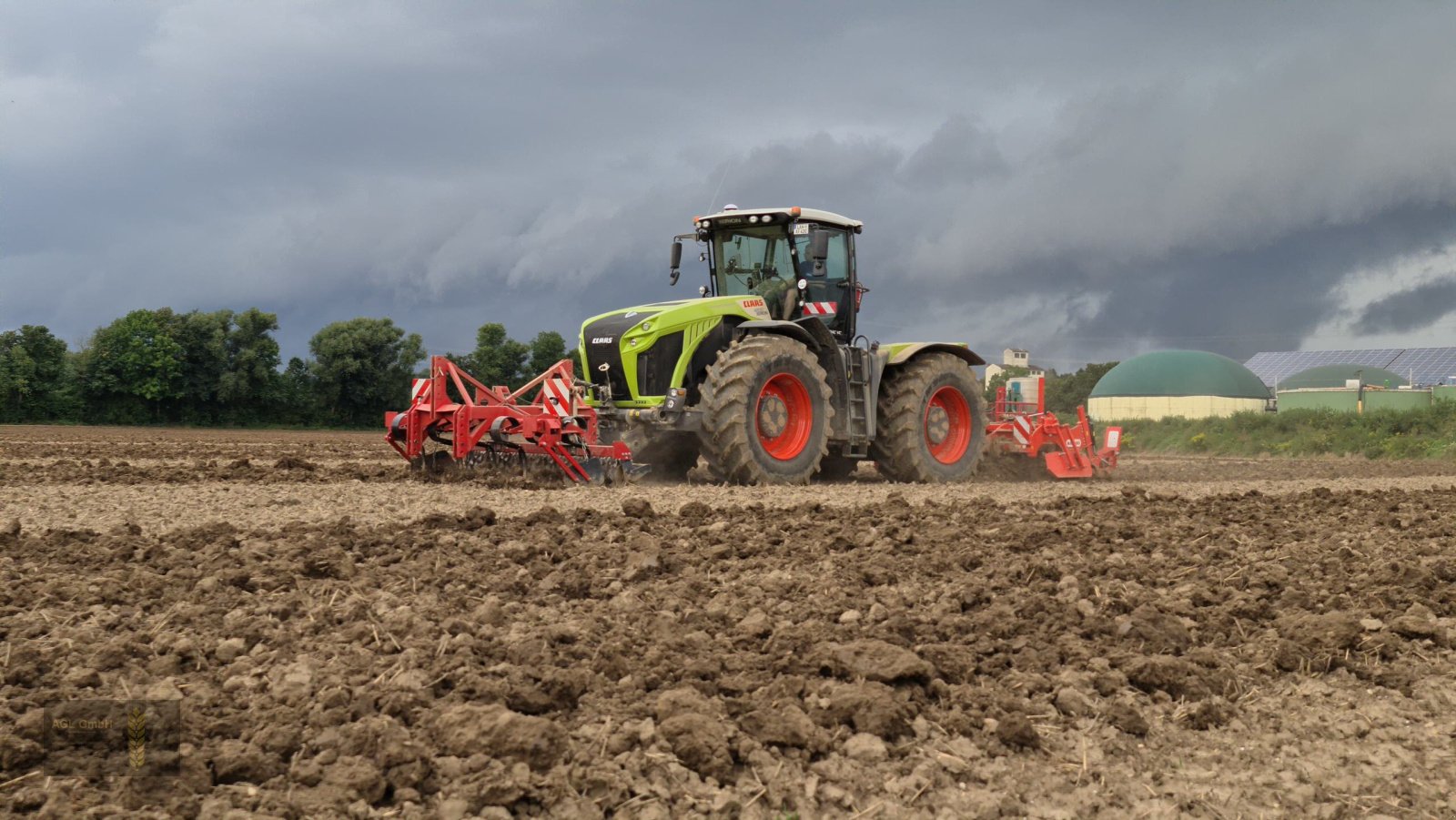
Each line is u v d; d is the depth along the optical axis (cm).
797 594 457
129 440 2648
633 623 404
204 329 4872
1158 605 444
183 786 240
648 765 265
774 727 284
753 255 1145
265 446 2280
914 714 307
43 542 549
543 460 979
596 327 1075
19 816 225
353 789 241
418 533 593
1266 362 6625
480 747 263
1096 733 308
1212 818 261
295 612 402
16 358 4441
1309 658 379
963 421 1234
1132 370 5631
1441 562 558
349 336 5078
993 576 504
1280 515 802
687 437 1088
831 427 1093
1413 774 290
